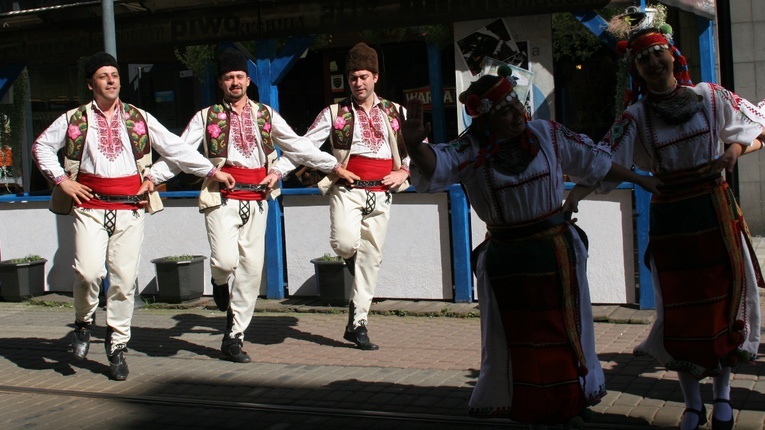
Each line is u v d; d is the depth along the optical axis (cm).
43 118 1065
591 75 870
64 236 903
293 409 502
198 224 855
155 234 870
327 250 820
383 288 802
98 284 582
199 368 610
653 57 406
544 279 376
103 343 704
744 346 422
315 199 818
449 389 527
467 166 378
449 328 701
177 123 1055
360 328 648
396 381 551
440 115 888
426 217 782
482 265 394
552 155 378
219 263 611
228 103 621
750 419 439
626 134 417
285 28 793
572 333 378
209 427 480
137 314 817
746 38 1012
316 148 627
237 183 615
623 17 670
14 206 916
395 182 644
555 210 381
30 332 749
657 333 430
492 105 369
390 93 965
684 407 467
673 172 417
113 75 567
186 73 1041
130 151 576
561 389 375
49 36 881
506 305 383
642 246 704
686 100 411
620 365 559
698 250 413
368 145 641
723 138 416
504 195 375
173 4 829
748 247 424
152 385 571
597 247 728
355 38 955
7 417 511
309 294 830
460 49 750
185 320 782
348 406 503
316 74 1013
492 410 389
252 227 623
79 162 568
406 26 755
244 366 611
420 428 460
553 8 702
